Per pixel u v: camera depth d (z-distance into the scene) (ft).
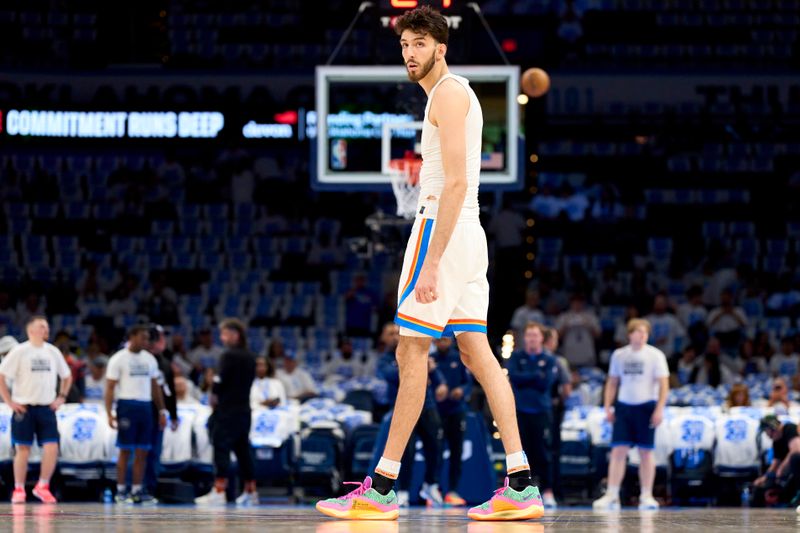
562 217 87.56
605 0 96.02
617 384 42.06
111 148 90.58
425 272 16.26
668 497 45.80
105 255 84.74
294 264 84.48
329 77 46.68
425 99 46.60
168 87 92.32
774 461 42.80
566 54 94.38
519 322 68.33
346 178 46.70
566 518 17.10
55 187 89.92
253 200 89.97
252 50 95.14
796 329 76.07
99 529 13.51
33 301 77.30
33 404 39.45
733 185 89.45
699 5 96.27
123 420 41.29
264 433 45.62
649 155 90.33
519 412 42.50
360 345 72.69
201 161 91.81
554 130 89.15
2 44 93.61
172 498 43.27
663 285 80.79
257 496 43.60
